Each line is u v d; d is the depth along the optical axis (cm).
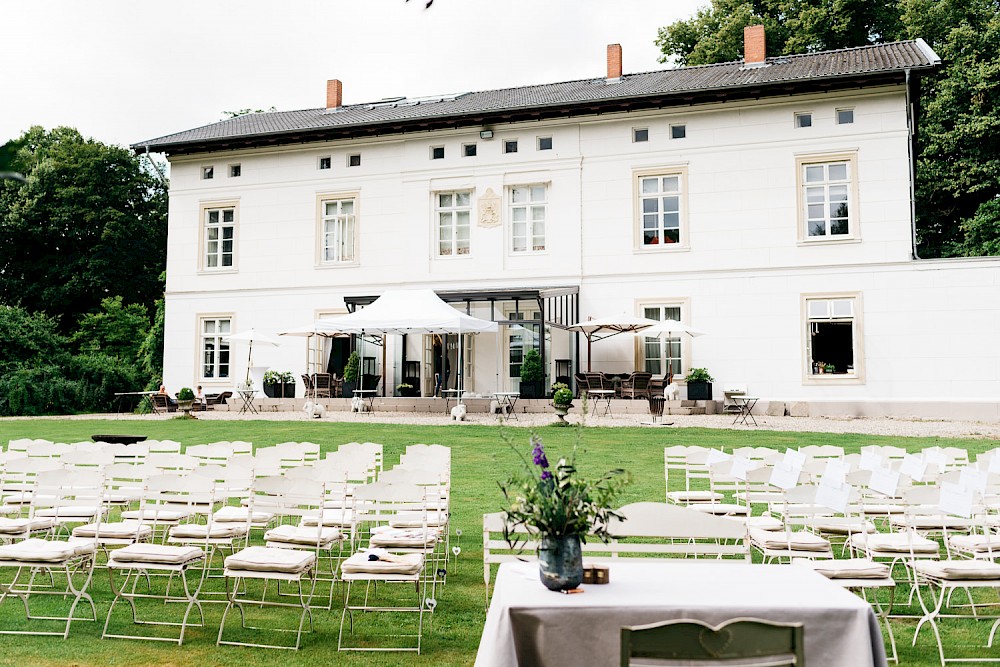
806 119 1934
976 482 571
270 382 2203
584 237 2081
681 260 2002
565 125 2106
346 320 1723
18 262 3484
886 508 717
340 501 691
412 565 511
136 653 477
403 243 2216
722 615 338
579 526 364
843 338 1883
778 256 1931
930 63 1809
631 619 338
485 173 2161
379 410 2006
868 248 1867
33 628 521
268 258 2317
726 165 1981
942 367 1795
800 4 3108
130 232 3525
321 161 2298
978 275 1784
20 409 2308
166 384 2366
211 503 579
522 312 2152
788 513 596
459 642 502
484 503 917
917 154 2753
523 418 1758
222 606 580
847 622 338
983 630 517
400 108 2428
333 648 490
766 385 1916
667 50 3419
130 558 528
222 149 2364
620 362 2030
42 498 727
